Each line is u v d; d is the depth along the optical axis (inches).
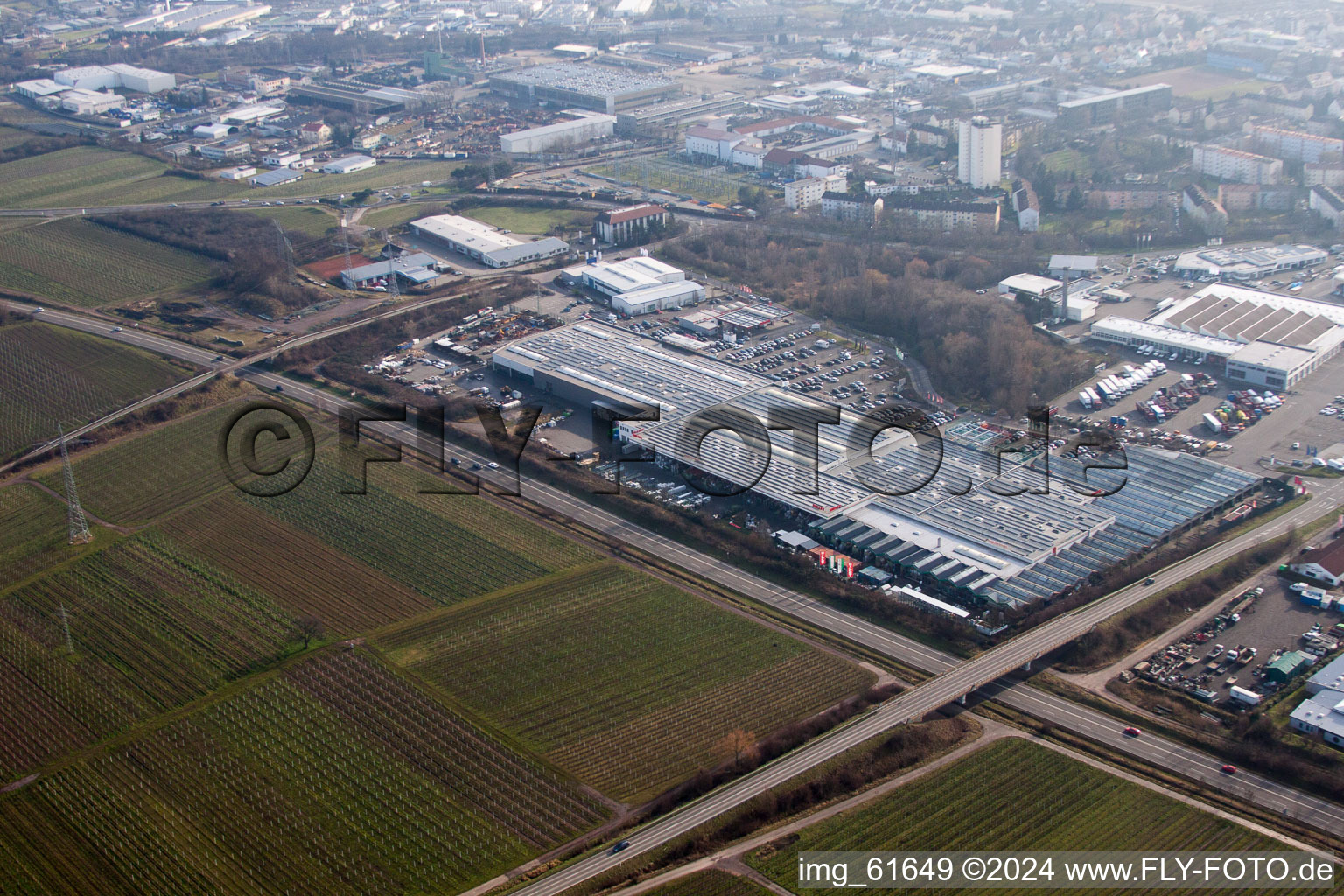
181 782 7519.7
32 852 7017.7
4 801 7406.5
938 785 7258.9
